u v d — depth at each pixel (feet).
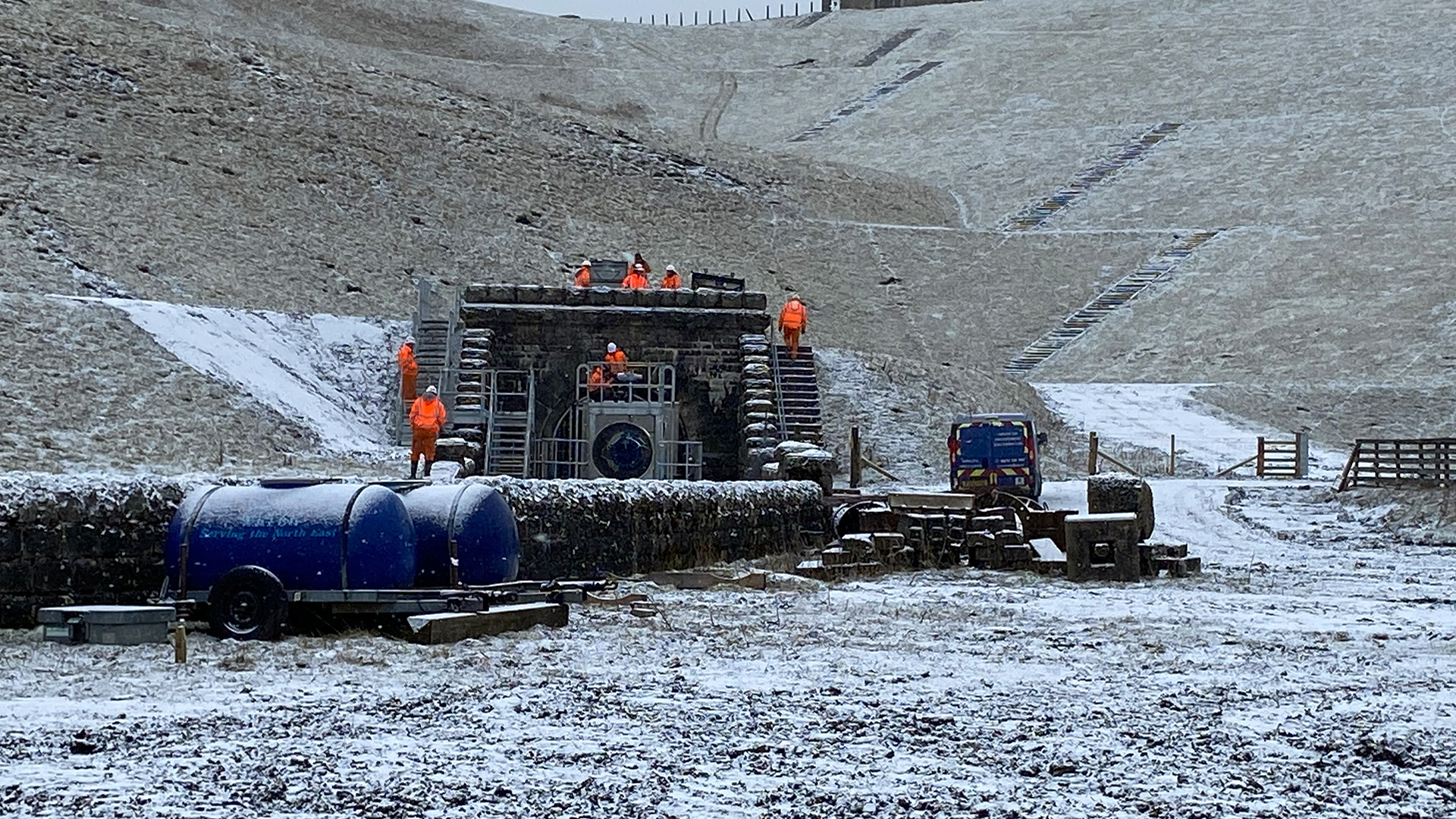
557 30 520.83
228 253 205.57
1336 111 359.05
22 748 34.71
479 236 250.37
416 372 149.28
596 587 69.56
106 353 138.62
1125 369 240.32
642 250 263.70
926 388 182.70
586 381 147.02
